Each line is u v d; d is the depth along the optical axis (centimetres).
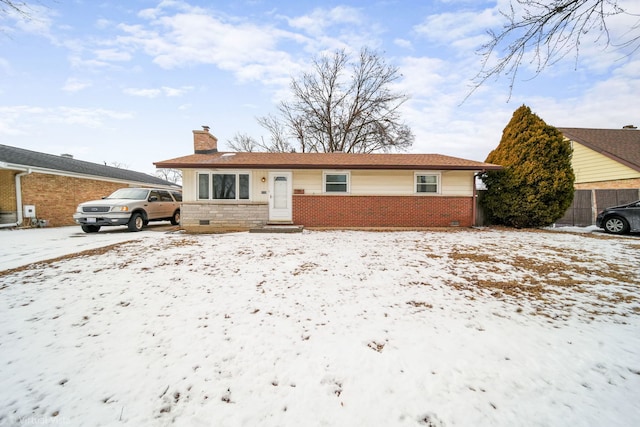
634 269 465
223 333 262
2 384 193
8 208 1222
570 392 183
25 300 339
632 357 221
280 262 514
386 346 238
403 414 168
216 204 1091
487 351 229
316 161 1123
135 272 453
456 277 425
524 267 479
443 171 1130
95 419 165
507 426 158
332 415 168
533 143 1006
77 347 239
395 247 662
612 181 1323
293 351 232
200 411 171
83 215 967
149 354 229
